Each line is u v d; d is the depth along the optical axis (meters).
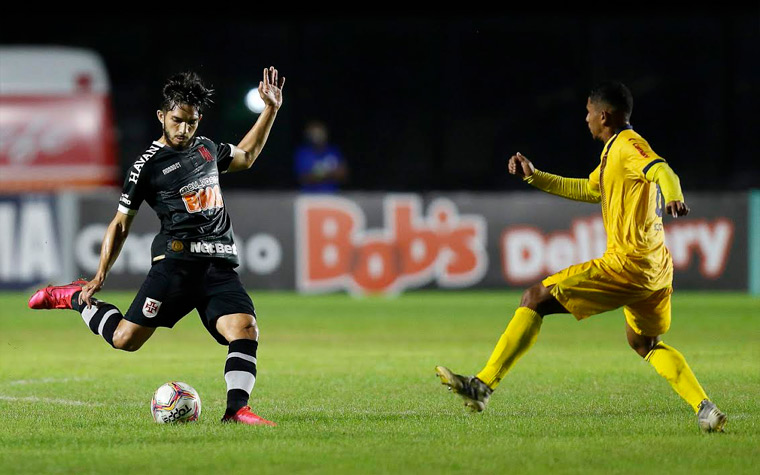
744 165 120.62
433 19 120.25
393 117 121.69
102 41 120.56
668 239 79.62
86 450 22.89
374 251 78.75
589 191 28.33
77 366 40.75
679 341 49.88
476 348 47.34
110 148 88.44
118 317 28.03
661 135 120.94
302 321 60.69
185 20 118.44
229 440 24.00
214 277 27.53
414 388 34.00
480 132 121.25
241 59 121.00
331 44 121.31
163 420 26.38
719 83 120.00
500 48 121.00
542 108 121.19
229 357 26.89
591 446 23.28
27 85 87.19
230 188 114.69
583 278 25.66
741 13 114.44
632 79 120.00
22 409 29.31
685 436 24.56
